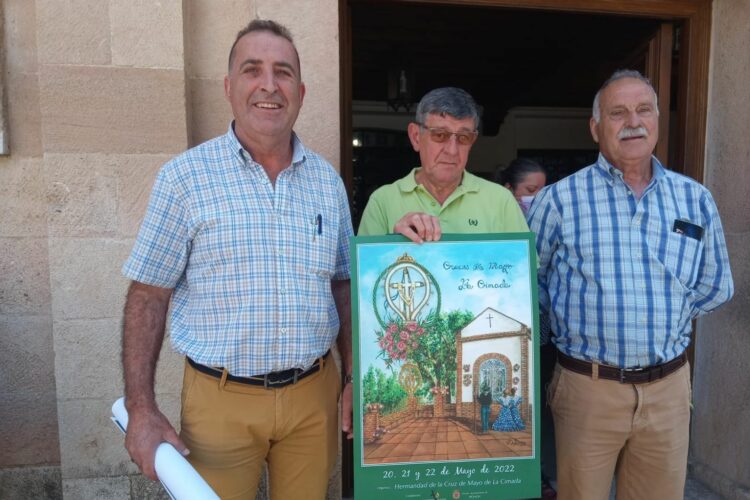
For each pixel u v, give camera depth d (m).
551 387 1.92
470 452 1.52
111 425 2.21
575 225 1.80
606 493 1.84
